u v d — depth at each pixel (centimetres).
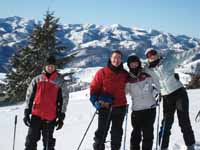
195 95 1719
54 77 584
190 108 1190
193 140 609
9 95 3225
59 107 592
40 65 3238
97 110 583
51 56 588
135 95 600
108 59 593
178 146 659
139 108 598
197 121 915
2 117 1323
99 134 586
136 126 609
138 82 599
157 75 611
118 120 590
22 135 936
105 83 583
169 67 611
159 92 611
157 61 616
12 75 3281
